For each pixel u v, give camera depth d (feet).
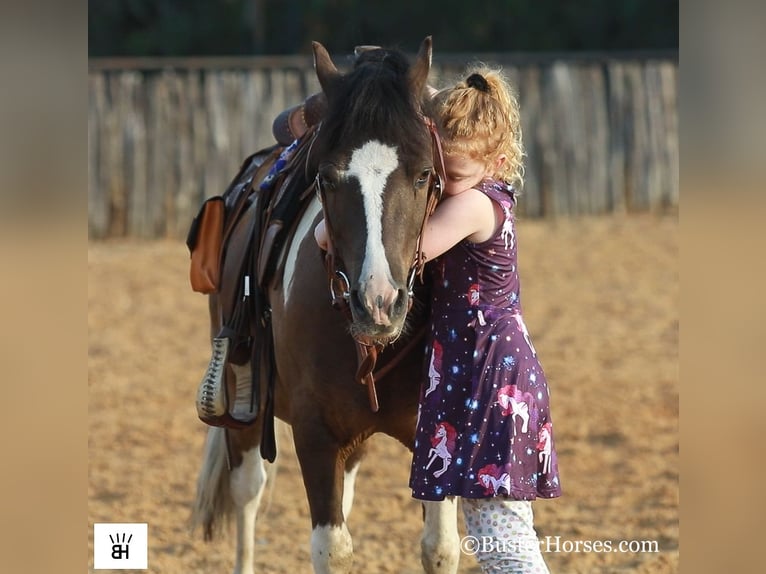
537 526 27.68
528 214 84.53
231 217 23.22
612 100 84.53
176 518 29.04
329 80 17.01
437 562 19.30
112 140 81.15
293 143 21.70
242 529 23.63
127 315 56.70
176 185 81.61
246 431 23.11
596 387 41.47
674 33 114.52
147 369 46.09
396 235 15.85
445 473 16.89
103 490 31.32
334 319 17.94
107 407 40.40
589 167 84.58
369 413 18.48
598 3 115.34
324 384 18.28
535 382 17.15
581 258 68.64
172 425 38.11
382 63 16.75
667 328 51.24
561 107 84.28
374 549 26.37
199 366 46.65
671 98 84.53
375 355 16.80
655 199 84.99
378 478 32.22
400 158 16.02
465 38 115.03
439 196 16.78
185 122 81.46
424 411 17.31
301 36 114.73
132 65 80.84
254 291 20.70
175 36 114.52
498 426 16.75
